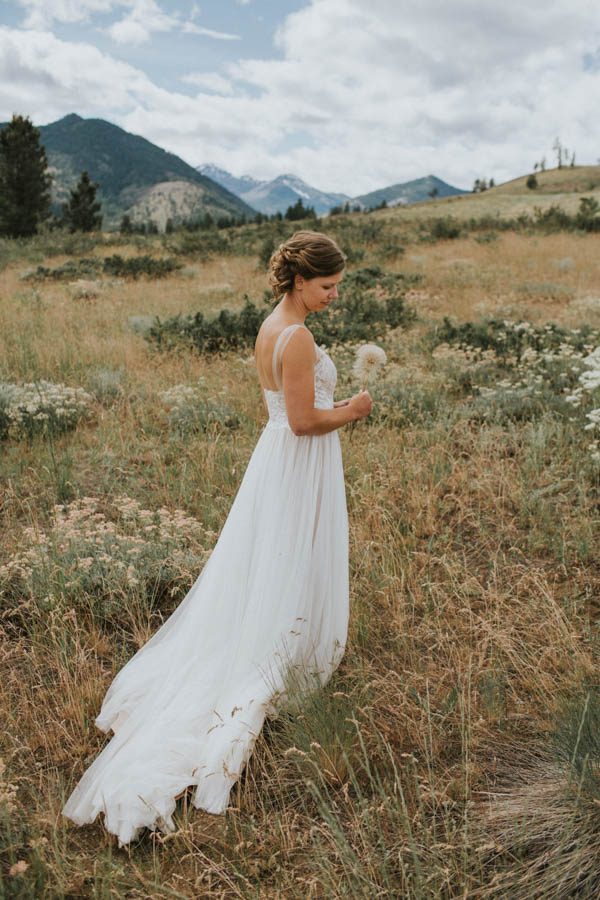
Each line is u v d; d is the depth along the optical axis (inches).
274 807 94.1
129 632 134.9
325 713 102.0
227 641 110.0
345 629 113.8
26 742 105.4
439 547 161.3
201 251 844.0
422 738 102.1
